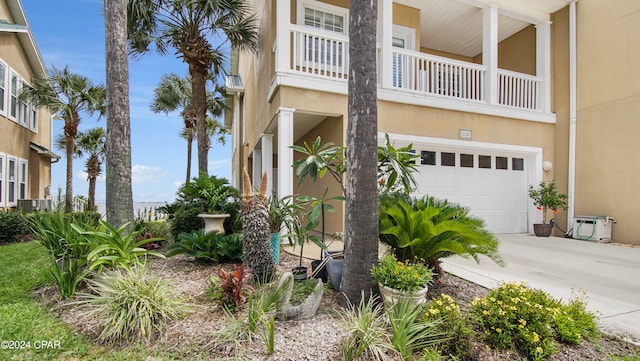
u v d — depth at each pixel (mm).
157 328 3012
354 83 3527
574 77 9320
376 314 3143
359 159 3486
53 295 3895
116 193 5023
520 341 2742
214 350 2730
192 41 9867
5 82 11977
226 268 4840
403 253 4102
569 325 2865
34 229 5238
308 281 3811
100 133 21094
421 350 2750
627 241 8062
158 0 8883
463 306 3604
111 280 3373
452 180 8938
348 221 3547
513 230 9688
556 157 9805
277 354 2652
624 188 8188
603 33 8695
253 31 10055
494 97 9031
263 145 9531
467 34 11273
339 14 9133
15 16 13250
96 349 2795
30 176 14367
